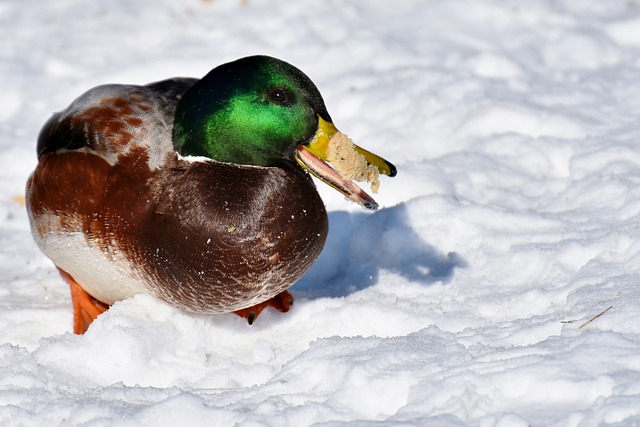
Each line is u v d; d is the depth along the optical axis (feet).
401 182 37.65
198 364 28.14
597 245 31.09
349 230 36.11
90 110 29.73
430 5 54.95
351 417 23.08
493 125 42.50
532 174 39.04
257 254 27.37
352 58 50.14
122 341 27.63
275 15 54.54
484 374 23.12
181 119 28.32
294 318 30.22
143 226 27.86
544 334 25.76
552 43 50.42
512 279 31.30
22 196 41.06
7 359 27.73
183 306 28.68
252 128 27.61
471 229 34.35
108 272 29.09
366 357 25.26
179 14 55.77
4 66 51.01
